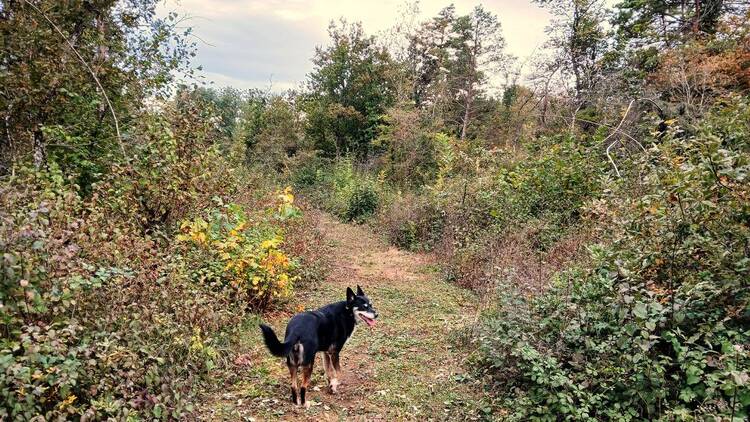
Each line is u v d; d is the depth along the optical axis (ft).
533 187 42.80
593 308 17.43
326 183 90.07
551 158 42.86
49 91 25.82
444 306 30.63
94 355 12.89
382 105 102.42
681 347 13.83
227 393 17.22
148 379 13.35
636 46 73.72
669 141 21.09
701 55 52.21
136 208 22.66
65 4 26.55
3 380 10.37
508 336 17.69
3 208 13.25
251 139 102.27
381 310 29.86
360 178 81.66
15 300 11.64
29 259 11.96
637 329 15.17
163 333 15.56
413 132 84.94
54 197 17.35
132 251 18.07
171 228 24.22
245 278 25.76
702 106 44.27
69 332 11.84
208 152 25.89
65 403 11.29
